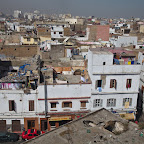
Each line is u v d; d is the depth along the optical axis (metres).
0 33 78.06
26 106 32.09
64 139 16.44
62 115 33.12
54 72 37.81
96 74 32.62
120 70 32.84
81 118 19.42
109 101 34.12
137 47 57.22
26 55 52.62
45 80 33.59
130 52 39.56
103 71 32.69
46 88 31.64
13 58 48.00
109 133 17.30
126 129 17.97
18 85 31.67
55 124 33.69
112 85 33.59
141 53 44.66
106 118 19.69
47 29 65.12
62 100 32.59
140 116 38.31
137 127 18.34
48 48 53.72
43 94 31.73
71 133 17.20
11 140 30.80
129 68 32.94
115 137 16.78
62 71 40.62
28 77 32.19
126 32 92.44
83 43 59.16
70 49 51.88
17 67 40.22
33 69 33.91
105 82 33.25
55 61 43.06
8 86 31.55
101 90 33.44
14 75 33.38
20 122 32.62
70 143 15.97
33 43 62.34
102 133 17.28
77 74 38.78
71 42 60.31
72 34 84.06
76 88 32.38
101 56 32.12
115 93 33.62
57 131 17.45
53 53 49.75
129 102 34.53
